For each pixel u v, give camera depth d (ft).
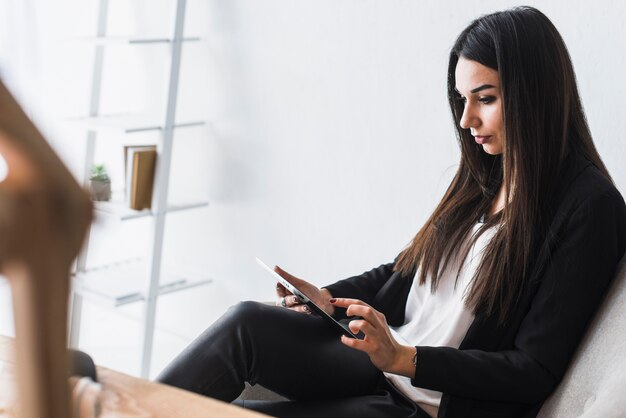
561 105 4.59
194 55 9.14
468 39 4.81
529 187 4.54
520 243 4.53
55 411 0.74
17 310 0.70
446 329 4.90
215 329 4.88
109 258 10.54
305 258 8.55
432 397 4.80
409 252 5.44
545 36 4.61
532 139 4.55
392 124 7.50
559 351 4.34
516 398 4.41
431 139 7.23
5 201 0.66
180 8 8.64
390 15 7.30
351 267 8.16
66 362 0.74
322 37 7.88
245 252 9.17
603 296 4.39
